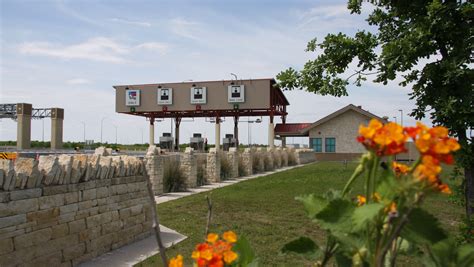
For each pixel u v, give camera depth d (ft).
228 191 46.44
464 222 13.46
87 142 183.83
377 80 16.51
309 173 71.77
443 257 5.36
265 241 22.97
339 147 130.00
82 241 19.39
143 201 25.14
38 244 16.58
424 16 14.64
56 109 150.00
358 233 5.11
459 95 14.05
